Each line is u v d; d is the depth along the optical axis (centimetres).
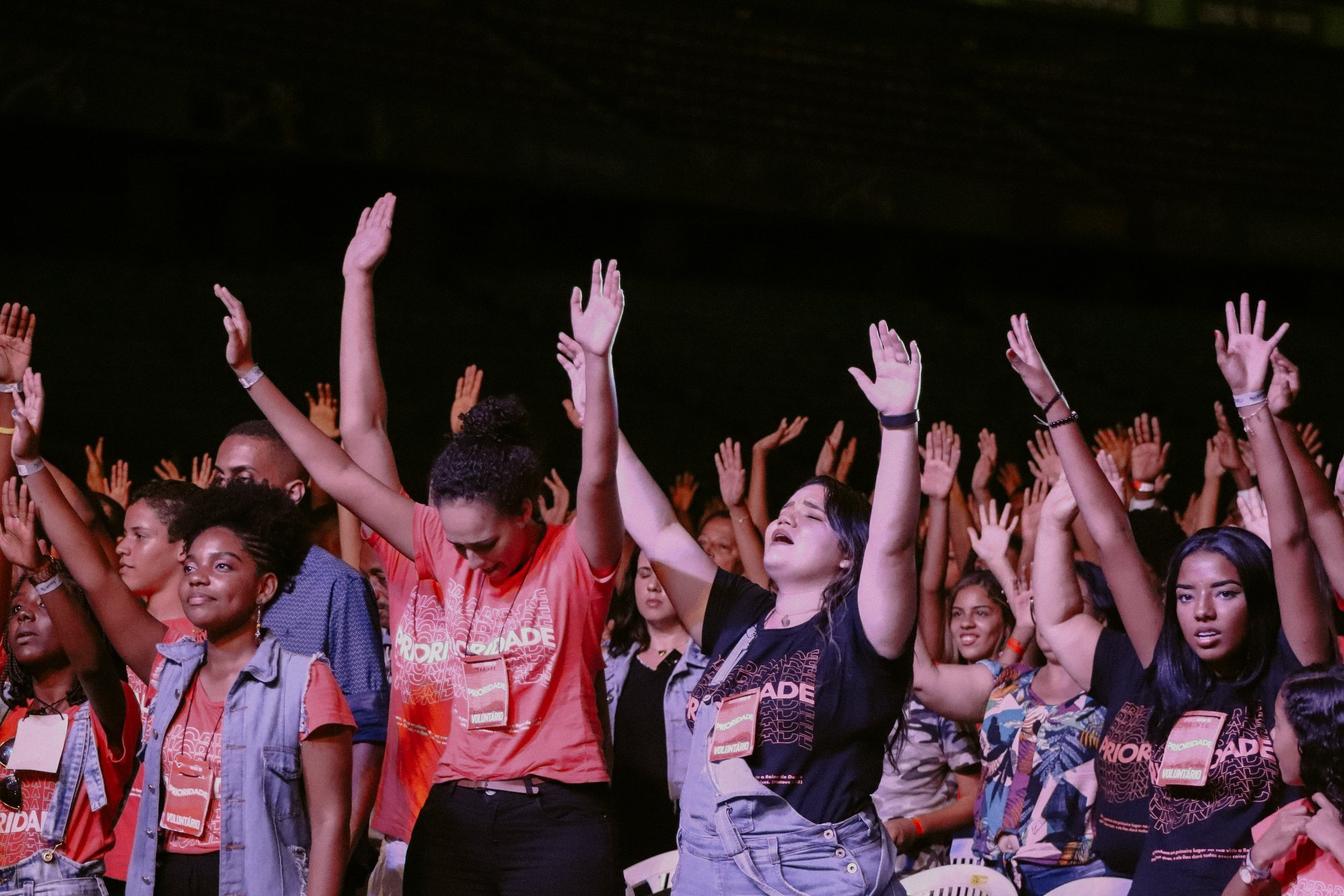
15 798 296
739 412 1342
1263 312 274
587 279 1434
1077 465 288
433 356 1274
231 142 1184
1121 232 1476
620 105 1520
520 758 262
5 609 326
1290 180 1723
